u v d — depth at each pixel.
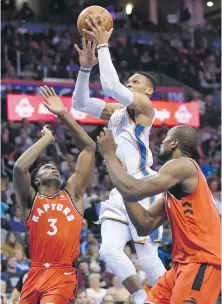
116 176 5.20
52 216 6.50
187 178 5.36
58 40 25.09
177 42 26.94
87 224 15.14
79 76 6.83
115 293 11.47
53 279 6.44
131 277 6.47
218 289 5.40
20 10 25.89
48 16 26.53
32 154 6.49
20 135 19.59
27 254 12.95
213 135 22.31
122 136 6.78
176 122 22.41
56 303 6.35
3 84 21.69
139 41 26.84
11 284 11.73
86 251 13.52
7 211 15.08
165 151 5.64
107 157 5.26
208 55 27.09
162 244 13.55
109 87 6.47
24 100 20.73
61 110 6.55
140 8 29.48
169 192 5.48
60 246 6.47
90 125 21.25
